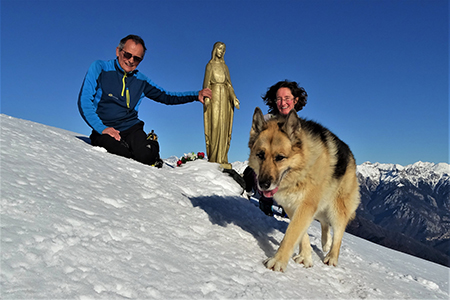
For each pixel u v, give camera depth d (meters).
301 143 1.62
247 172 2.52
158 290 0.93
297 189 1.64
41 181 1.45
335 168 1.76
